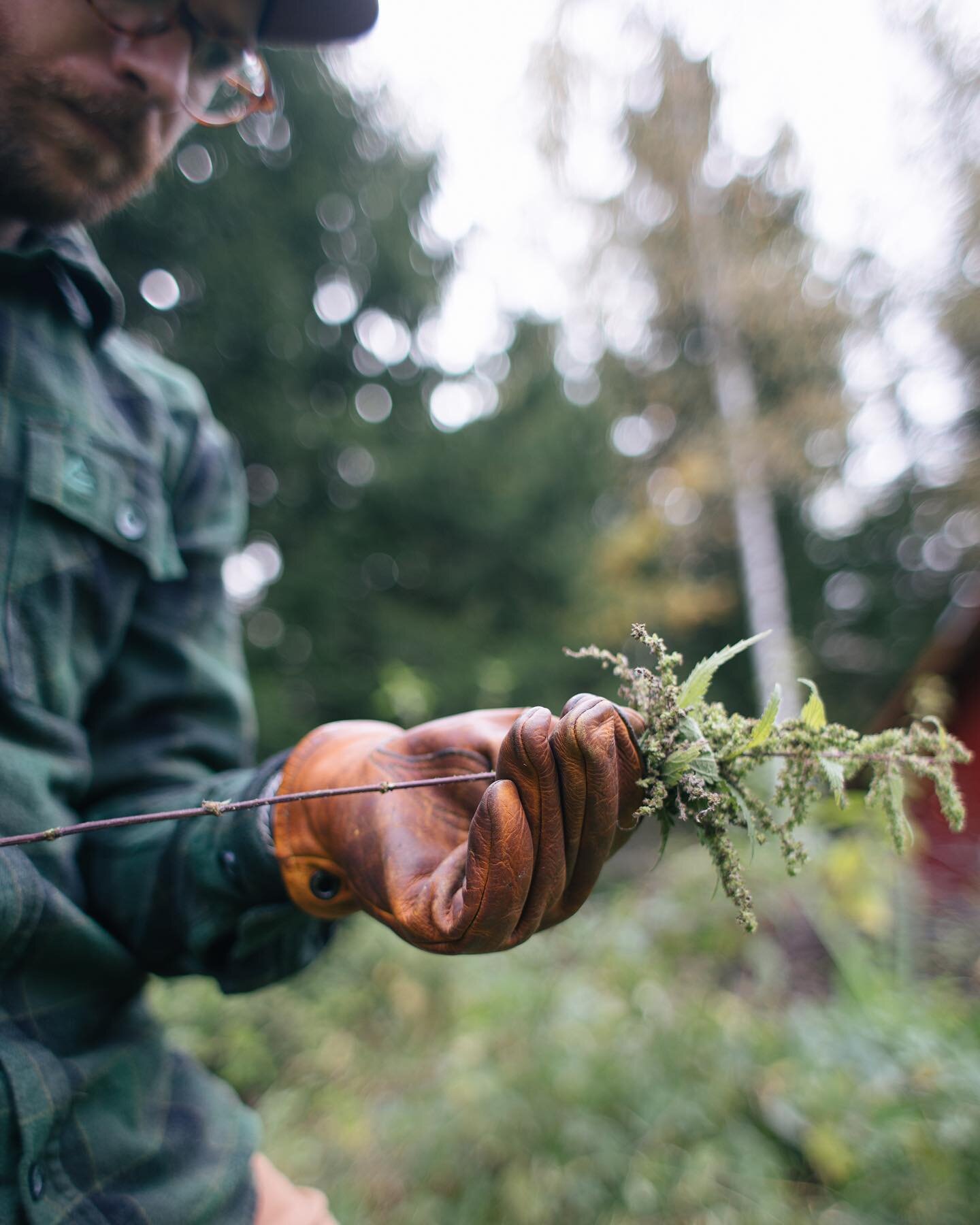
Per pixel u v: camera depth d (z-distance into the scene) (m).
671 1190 2.21
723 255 8.12
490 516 7.23
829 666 14.23
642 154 7.97
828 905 2.79
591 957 3.10
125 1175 0.90
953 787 0.80
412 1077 2.93
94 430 1.05
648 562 10.35
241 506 1.40
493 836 0.68
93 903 1.03
